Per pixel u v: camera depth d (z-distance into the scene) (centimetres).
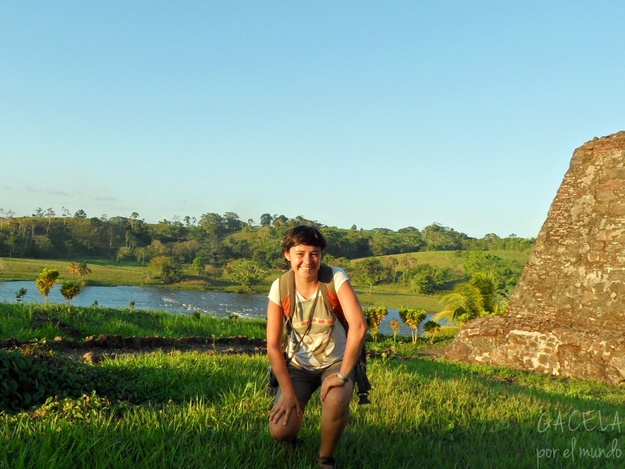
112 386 665
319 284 398
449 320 2945
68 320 1542
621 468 479
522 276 1839
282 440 414
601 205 1694
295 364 416
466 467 439
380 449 461
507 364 1662
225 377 734
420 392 731
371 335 2536
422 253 18750
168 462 380
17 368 605
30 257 15925
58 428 427
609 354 1458
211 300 9838
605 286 1617
